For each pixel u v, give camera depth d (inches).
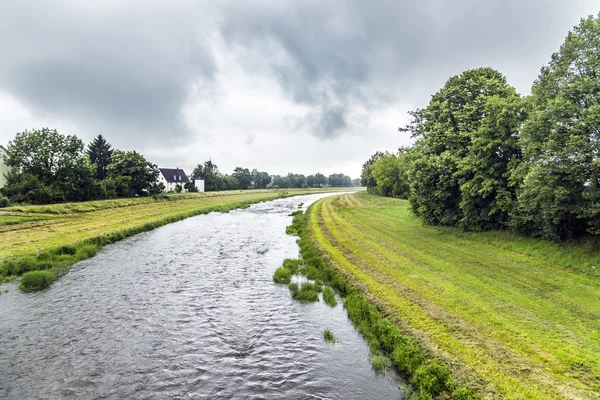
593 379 312.5
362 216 1616.6
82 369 370.6
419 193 1095.0
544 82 732.0
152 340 441.1
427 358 362.9
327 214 1803.6
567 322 424.5
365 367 377.1
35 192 1772.9
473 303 494.3
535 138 682.8
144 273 749.9
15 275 697.0
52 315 513.7
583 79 619.5
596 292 509.0
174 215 1812.3
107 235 1127.6
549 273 607.2
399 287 581.0
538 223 746.2
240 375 363.9
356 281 637.3
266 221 1731.1
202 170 5226.4
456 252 794.8
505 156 863.7
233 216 1972.2
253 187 6451.8
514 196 850.1
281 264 843.4
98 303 566.9
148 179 2699.3
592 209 589.6
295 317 518.6
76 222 1341.0
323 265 776.3
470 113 964.6
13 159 1844.2
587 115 590.9
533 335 395.9
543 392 296.4
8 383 341.7
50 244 941.8
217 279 713.6
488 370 331.6
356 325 484.4
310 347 424.8
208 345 429.7
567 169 602.5
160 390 336.8
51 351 407.5
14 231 1067.9
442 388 320.2
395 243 938.1
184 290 640.4
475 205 944.3
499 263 688.4
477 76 1064.8
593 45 629.0
